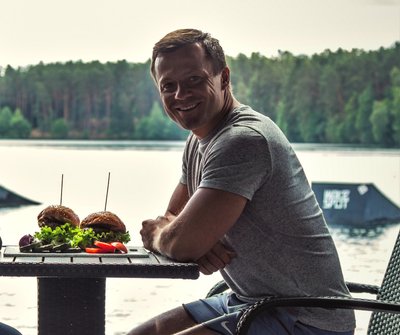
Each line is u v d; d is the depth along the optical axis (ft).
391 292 9.74
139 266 8.38
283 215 9.05
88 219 9.78
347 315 9.16
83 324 9.20
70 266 8.26
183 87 9.23
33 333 13.67
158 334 9.69
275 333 8.86
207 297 10.46
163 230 9.01
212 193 8.85
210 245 8.86
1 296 15.76
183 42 9.25
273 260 9.07
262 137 8.96
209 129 9.47
